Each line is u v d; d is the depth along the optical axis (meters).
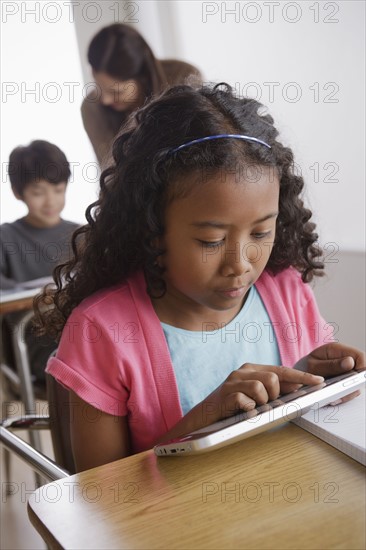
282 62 2.26
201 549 0.54
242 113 0.88
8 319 1.97
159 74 2.51
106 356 0.90
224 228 0.80
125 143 0.93
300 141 2.23
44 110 3.14
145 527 0.58
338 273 2.17
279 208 0.98
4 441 0.92
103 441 0.91
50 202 2.33
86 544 0.56
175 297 0.96
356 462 0.66
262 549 0.53
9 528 1.79
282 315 1.04
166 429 0.93
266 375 0.75
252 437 0.72
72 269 1.04
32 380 2.00
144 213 0.85
